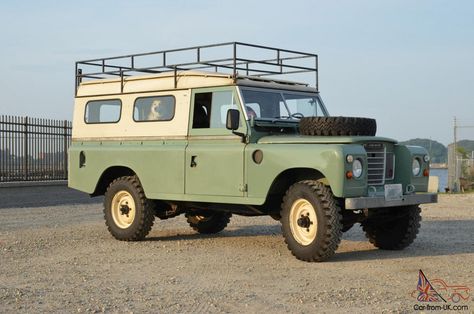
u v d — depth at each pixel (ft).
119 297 21.85
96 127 37.91
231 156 31.12
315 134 29.96
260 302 21.22
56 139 66.23
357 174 27.89
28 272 26.27
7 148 61.26
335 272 26.32
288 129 32.58
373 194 29.12
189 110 33.47
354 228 42.06
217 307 20.56
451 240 36.01
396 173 31.17
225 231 40.47
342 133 29.25
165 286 23.67
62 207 57.31
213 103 32.55
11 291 22.59
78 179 38.37
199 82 33.22
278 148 29.43
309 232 28.73
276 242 35.24
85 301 21.26
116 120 36.96
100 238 36.60
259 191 30.07
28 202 61.52
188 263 28.50
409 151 30.81
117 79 37.14
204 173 32.22
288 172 29.89
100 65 37.96
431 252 31.73
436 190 87.25
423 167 31.32
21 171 62.69
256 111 31.76
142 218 35.06
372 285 23.75
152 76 35.40
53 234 38.11
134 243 34.81
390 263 28.43
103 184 38.17
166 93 34.63
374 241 33.04
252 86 32.09
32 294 22.21
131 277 25.34
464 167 90.17
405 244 32.17
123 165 35.96
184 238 37.09
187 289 23.17
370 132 30.07
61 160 66.85
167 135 34.32
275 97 32.86
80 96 39.01
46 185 64.23
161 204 36.65
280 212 31.60
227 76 32.07
